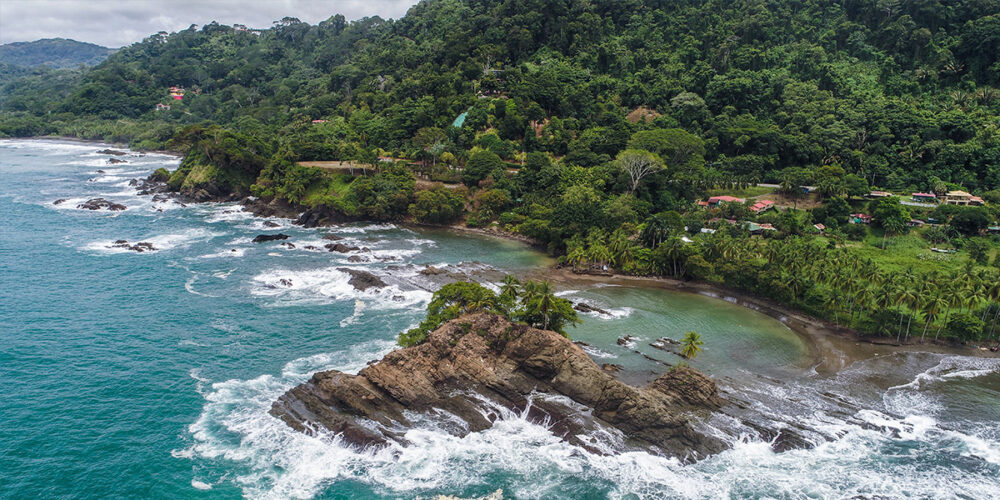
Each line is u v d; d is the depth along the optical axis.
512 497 67.56
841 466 73.31
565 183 182.50
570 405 82.25
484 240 175.62
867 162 193.62
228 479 68.44
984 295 108.75
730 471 72.06
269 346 100.75
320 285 131.25
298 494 66.81
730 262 132.12
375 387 81.56
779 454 75.12
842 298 114.31
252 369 92.69
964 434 80.00
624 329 110.31
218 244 163.88
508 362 87.12
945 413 84.88
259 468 70.50
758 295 127.44
